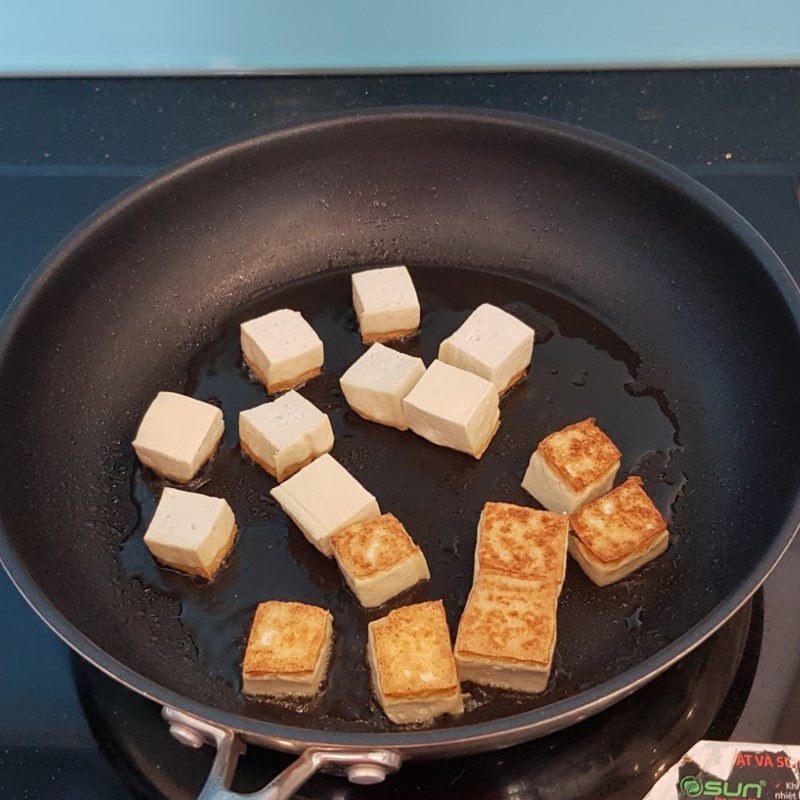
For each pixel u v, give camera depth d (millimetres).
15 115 489
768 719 302
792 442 331
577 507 349
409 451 378
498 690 312
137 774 298
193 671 321
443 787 294
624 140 459
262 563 348
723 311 382
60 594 327
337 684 316
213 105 489
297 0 471
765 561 282
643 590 332
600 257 416
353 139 417
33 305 362
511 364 383
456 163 425
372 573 325
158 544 334
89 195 453
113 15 479
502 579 321
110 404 388
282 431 362
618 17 477
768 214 429
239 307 421
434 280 428
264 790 247
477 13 476
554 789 293
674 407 380
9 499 328
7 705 313
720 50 488
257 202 424
